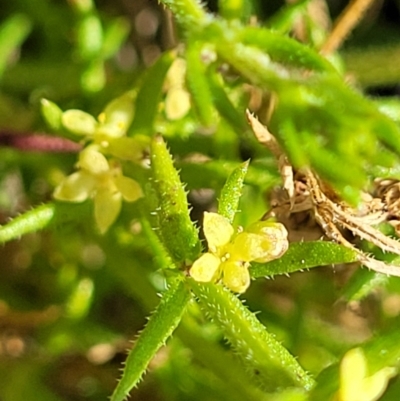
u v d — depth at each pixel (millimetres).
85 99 53
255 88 45
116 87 53
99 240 49
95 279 52
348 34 56
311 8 56
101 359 54
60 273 54
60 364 55
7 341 54
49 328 51
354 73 54
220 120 46
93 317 54
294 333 50
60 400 52
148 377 53
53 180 53
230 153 46
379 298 51
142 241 48
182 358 49
